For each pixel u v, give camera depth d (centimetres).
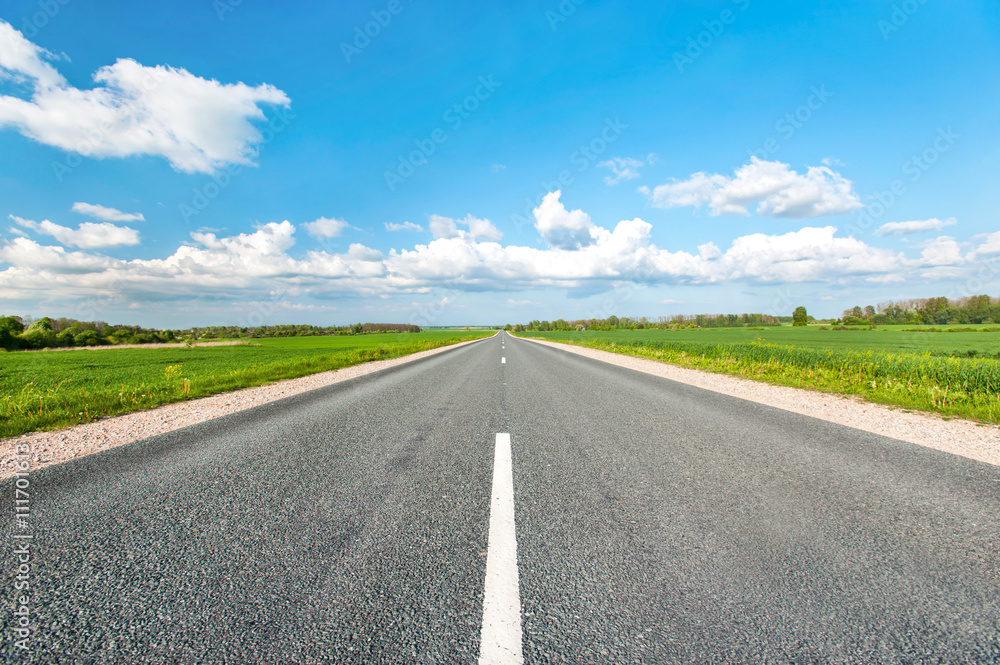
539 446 411
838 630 155
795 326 6862
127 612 168
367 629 158
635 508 264
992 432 460
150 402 690
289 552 213
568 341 3938
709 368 1238
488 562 203
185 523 247
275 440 442
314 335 7238
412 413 582
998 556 204
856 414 563
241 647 150
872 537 223
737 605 170
